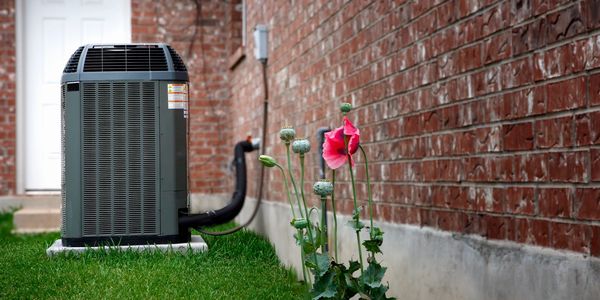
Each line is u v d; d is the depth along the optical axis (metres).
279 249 5.13
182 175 4.38
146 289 3.38
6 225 6.76
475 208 2.43
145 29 7.87
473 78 2.43
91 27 7.83
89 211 4.30
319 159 3.78
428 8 2.77
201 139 7.97
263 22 5.95
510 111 2.20
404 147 3.02
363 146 3.52
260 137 6.03
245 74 6.83
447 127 2.63
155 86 4.33
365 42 3.46
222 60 8.01
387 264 3.20
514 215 2.18
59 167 7.73
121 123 4.32
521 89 2.13
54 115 7.73
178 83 4.37
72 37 7.80
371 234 2.43
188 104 4.45
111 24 7.86
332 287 2.38
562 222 1.94
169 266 3.83
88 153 4.30
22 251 4.45
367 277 2.41
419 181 2.88
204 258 4.17
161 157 4.33
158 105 4.33
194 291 3.38
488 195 2.34
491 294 2.29
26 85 7.71
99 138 4.31
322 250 2.44
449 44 2.60
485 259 2.33
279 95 5.34
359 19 3.54
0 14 7.60
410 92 2.96
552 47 1.97
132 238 4.32
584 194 1.84
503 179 2.24
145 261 3.93
